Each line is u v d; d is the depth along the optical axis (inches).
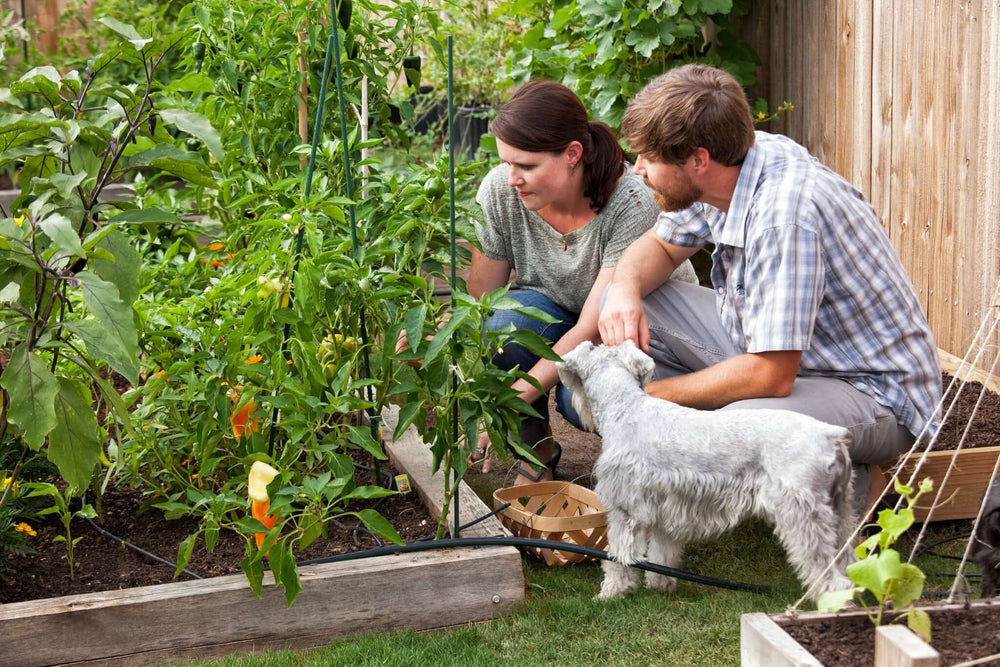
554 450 143.9
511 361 137.5
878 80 183.8
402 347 124.6
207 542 101.0
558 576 114.3
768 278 104.6
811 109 210.1
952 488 123.0
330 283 110.0
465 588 103.7
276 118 145.4
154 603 94.7
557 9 227.8
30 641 91.6
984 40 152.3
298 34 142.5
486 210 144.3
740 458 97.3
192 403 116.9
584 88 222.7
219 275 142.5
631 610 103.3
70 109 102.4
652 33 206.8
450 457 108.8
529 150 125.2
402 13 151.6
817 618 73.9
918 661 61.3
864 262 108.5
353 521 121.6
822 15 201.9
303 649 99.5
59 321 93.3
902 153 178.1
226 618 97.2
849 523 98.7
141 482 126.2
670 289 133.0
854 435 108.3
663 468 99.5
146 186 163.0
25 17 299.4
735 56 223.6
